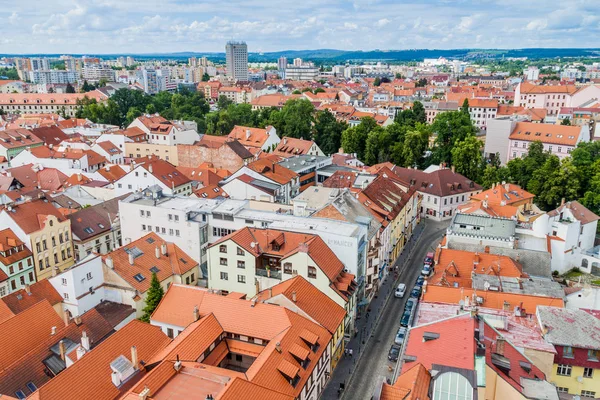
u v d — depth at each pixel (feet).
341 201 308.60
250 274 260.21
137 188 433.07
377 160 583.58
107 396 171.01
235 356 208.54
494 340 167.63
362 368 233.96
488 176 490.49
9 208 310.24
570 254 325.83
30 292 241.55
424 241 399.65
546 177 454.81
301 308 215.92
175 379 170.40
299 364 191.21
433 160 578.66
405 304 293.23
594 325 184.65
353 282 253.65
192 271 295.89
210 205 327.47
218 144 559.79
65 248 331.77
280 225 281.13
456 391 135.44
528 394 146.92
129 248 277.85
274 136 632.79
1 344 193.16
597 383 179.42
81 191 426.10
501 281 232.32
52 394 160.45
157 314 226.38
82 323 215.92
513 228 302.86
